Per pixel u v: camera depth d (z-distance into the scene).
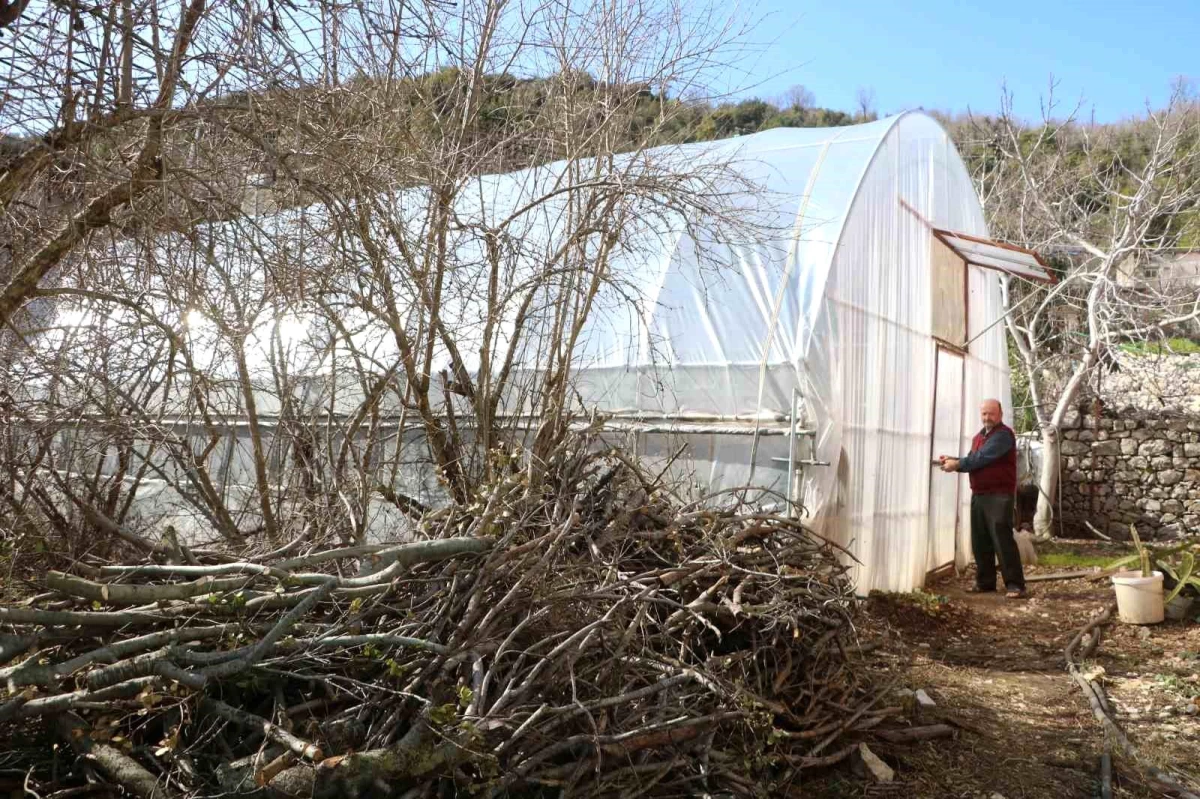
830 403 8.35
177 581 3.80
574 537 4.41
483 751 3.19
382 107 4.90
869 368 9.36
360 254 4.70
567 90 6.21
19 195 4.16
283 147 4.37
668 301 8.68
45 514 4.79
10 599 3.83
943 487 11.77
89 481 5.05
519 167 6.56
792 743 4.44
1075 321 17.25
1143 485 14.40
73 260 4.48
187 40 3.83
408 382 5.51
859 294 9.14
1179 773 4.92
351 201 4.88
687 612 4.29
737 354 8.42
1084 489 14.78
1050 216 15.78
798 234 8.16
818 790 4.45
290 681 3.57
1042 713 5.90
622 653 3.87
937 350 11.42
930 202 11.21
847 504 8.70
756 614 4.30
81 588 3.20
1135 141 21.53
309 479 5.18
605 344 8.62
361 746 3.25
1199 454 14.04
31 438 4.86
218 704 3.23
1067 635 8.12
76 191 4.26
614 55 6.27
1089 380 14.97
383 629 3.77
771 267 8.70
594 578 4.35
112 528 4.63
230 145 4.33
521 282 6.21
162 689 3.12
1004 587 10.52
